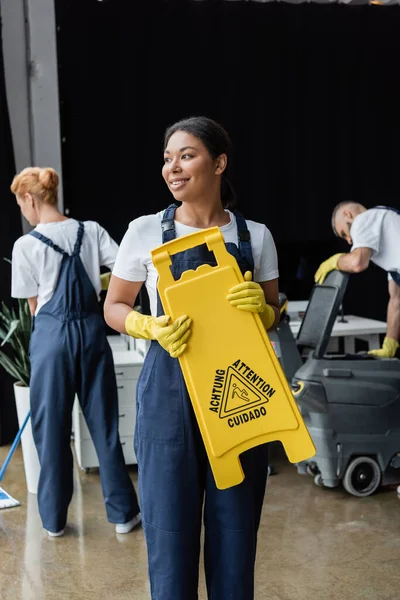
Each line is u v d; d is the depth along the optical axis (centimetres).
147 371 190
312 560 286
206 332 179
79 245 317
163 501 186
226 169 198
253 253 195
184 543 188
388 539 306
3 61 459
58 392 309
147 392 189
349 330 420
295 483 377
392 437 353
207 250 187
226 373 180
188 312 179
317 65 513
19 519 335
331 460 349
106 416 315
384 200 539
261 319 189
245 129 508
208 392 180
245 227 194
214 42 494
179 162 186
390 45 524
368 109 527
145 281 197
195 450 186
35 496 366
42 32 477
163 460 186
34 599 260
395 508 342
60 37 471
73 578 275
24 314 374
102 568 284
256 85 505
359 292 542
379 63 524
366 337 470
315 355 357
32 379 313
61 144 482
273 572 277
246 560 189
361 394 350
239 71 500
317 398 349
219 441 180
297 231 526
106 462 315
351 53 518
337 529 317
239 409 181
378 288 545
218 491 187
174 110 493
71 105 478
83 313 313
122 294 198
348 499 354
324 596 258
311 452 182
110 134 486
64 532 320
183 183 186
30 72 479
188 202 190
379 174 536
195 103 496
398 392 353
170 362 186
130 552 298
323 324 355
